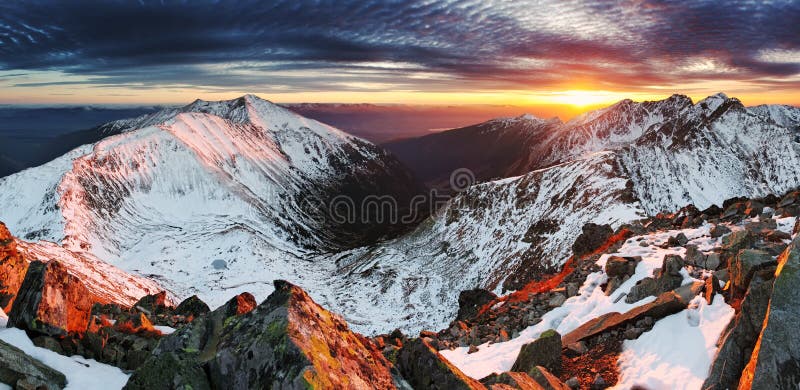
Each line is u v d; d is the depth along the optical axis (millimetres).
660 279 18359
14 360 11883
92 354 14734
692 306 15859
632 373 14695
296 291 11055
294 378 8852
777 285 10648
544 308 22500
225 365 9914
